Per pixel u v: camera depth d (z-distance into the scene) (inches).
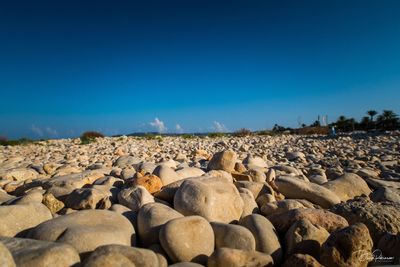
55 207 150.1
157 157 393.4
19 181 227.5
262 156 375.2
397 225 129.0
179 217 122.5
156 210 126.6
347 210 140.5
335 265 104.1
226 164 214.8
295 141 686.5
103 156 401.1
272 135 975.6
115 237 110.2
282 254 118.4
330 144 584.4
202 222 116.2
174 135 1000.2
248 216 131.5
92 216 120.6
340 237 107.2
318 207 164.4
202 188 139.9
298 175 238.1
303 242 116.3
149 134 939.3
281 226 133.0
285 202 152.3
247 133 984.9
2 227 112.3
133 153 443.2
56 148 604.4
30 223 120.6
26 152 550.0
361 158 364.8
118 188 175.0
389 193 180.9
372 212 135.9
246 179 200.5
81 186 185.9
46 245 94.8
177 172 201.6
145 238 119.1
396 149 464.8
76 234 104.6
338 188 192.2
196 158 358.0
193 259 107.5
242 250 106.8
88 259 91.0
